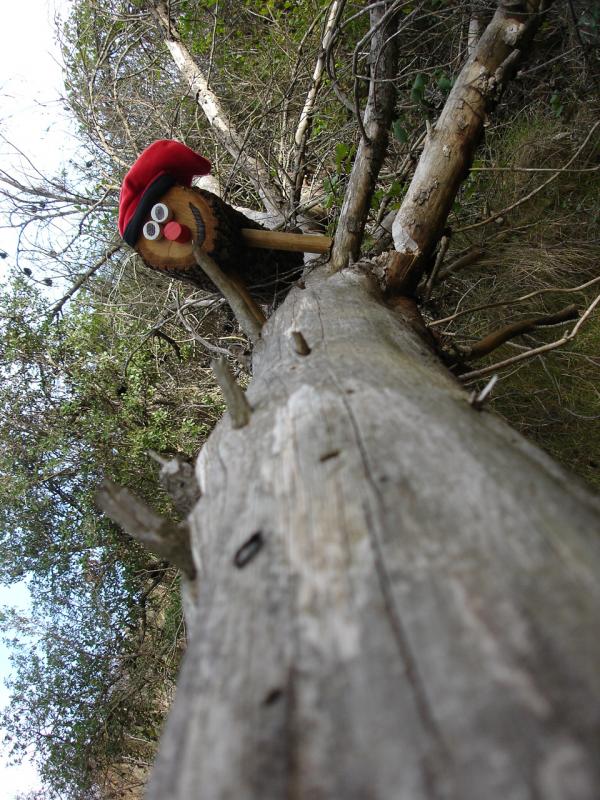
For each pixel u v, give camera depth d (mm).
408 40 4797
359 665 647
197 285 2957
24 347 4551
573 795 465
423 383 1384
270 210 4191
